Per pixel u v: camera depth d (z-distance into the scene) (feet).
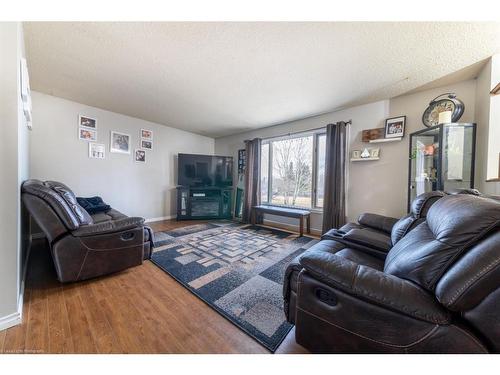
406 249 3.53
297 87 8.25
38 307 4.73
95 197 10.42
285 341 3.88
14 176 4.07
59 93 9.42
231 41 5.59
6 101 3.96
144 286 5.78
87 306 4.81
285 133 13.30
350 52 5.93
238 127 14.58
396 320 2.58
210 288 5.70
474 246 2.38
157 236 10.68
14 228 4.07
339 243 5.62
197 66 6.86
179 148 15.47
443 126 6.89
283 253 8.47
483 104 6.67
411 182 8.41
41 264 7.00
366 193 10.05
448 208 3.18
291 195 13.43
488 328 2.22
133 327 4.18
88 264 5.70
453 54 5.98
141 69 7.12
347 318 2.91
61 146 10.18
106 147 11.73
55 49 6.05
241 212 15.96
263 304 5.02
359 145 10.15
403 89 8.33
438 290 2.39
